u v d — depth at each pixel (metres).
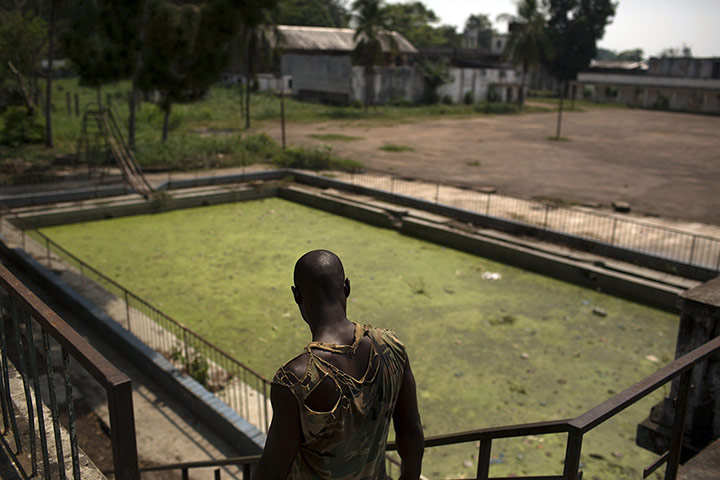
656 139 52.31
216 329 15.48
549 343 15.08
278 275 19.67
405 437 1.92
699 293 5.40
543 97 99.69
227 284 18.72
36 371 2.24
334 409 1.64
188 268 20.09
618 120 68.69
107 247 22.16
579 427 1.90
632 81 88.62
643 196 30.11
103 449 9.39
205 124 53.81
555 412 11.82
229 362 13.68
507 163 38.72
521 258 21.50
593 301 18.31
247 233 24.80
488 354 14.40
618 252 20.67
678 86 82.62
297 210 29.28
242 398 11.65
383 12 66.19
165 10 29.92
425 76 76.38
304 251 22.42
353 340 1.76
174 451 10.21
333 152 39.75
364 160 38.34
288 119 59.34
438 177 33.66
